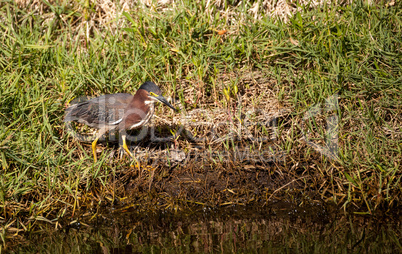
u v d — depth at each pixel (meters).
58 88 10.93
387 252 7.64
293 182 9.94
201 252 7.59
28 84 10.84
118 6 12.98
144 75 11.27
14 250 7.78
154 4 12.96
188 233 8.41
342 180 9.73
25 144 9.70
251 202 9.66
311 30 11.86
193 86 11.36
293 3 13.10
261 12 12.92
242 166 10.20
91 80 11.14
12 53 11.23
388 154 10.05
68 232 8.47
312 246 7.86
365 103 10.67
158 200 9.65
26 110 10.35
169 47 11.62
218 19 12.28
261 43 11.94
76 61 11.33
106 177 9.75
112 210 9.36
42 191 9.31
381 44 11.54
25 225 8.72
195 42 11.74
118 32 12.41
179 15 12.00
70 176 9.45
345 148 10.02
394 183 9.62
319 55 11.44
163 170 10.20
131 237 8.24
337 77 11.01
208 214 9.28
